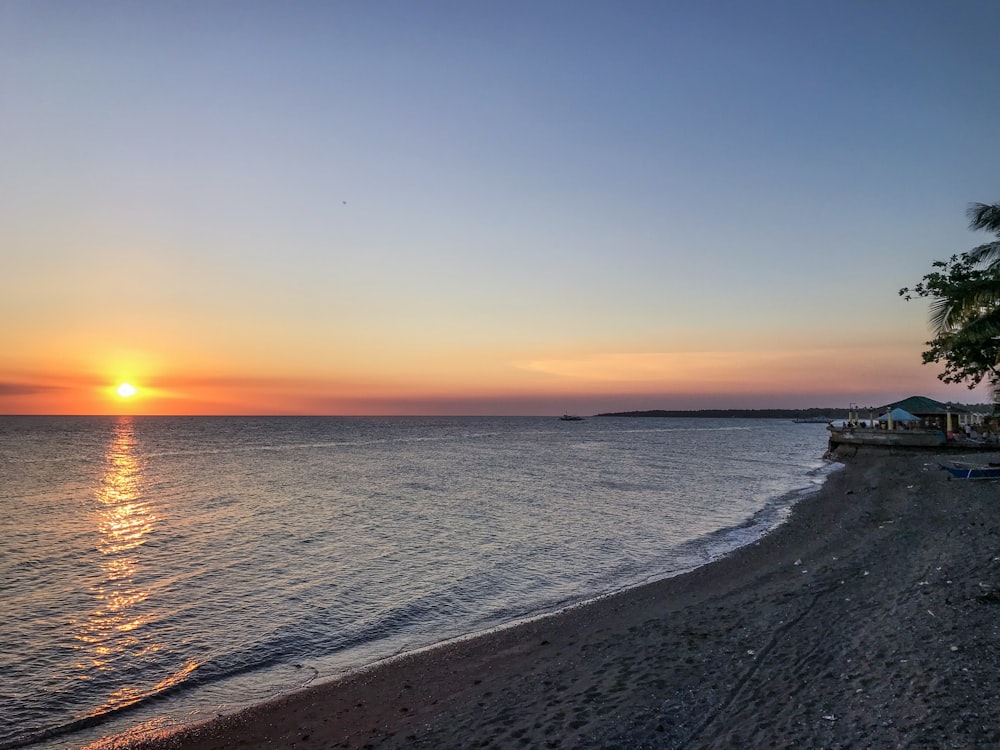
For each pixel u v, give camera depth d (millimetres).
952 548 14883
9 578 16531
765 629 10562
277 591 15242
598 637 11320
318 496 32844
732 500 30922
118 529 23531
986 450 44938
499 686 9289
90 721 8867
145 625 12867
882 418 56188
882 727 6512
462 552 19328
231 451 72438
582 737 7176
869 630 9703
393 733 7957
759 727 6941
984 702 6719
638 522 24641
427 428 165375
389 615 13461
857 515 23234
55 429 150750
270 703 9336
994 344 23125
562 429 164000
